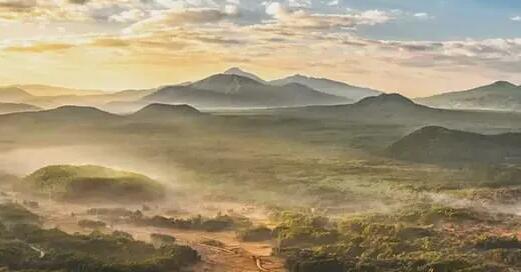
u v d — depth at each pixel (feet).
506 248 258.98
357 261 236.84
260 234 284.00
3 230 268.21
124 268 221.46
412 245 261.44
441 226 303.68
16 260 225.76
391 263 235.61
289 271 232.73
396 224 296.30
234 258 248.32
